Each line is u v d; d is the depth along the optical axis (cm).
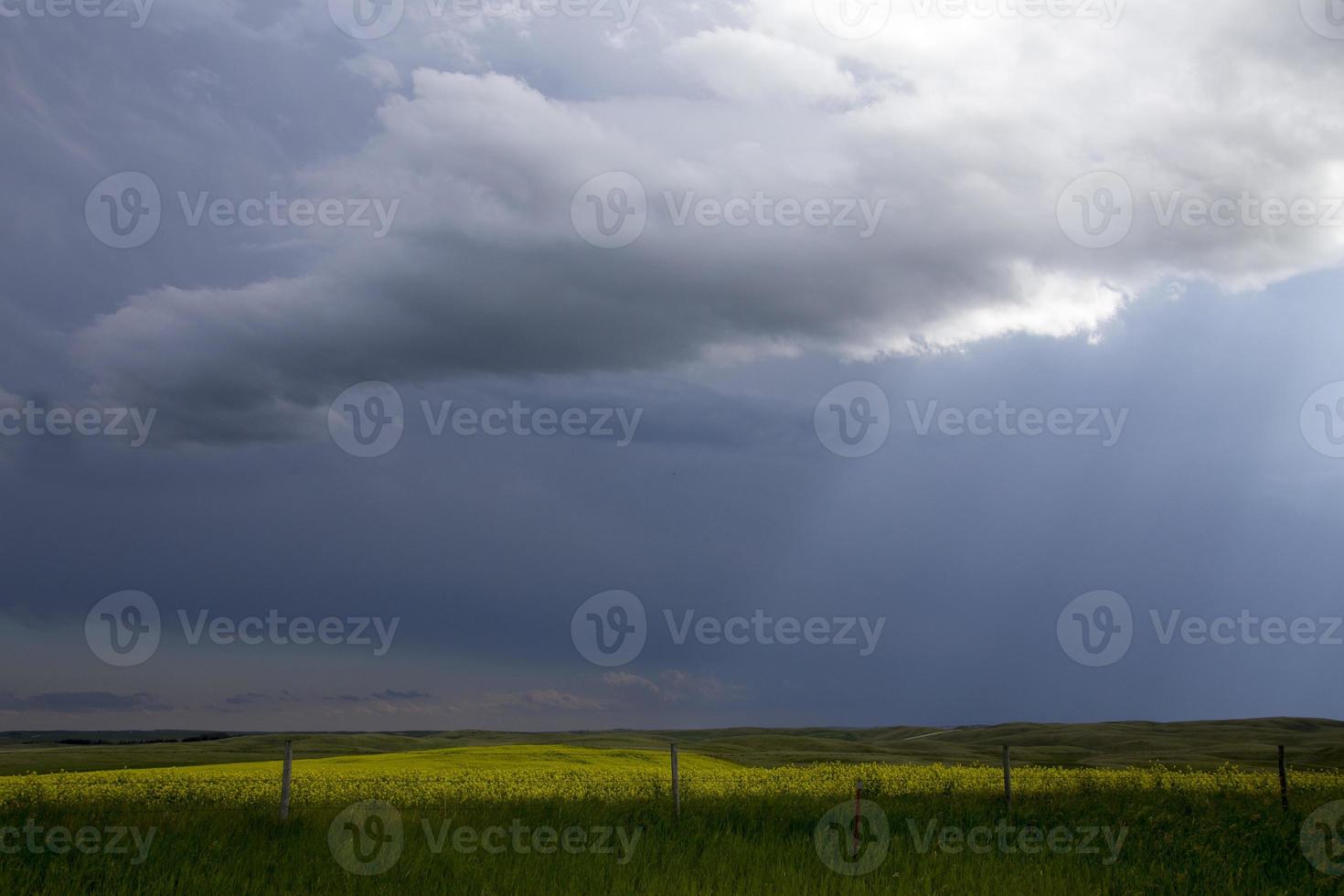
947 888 1034
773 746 9600
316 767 3934
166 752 7475
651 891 1009
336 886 1012
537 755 4928
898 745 9962
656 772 3656
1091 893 1031
